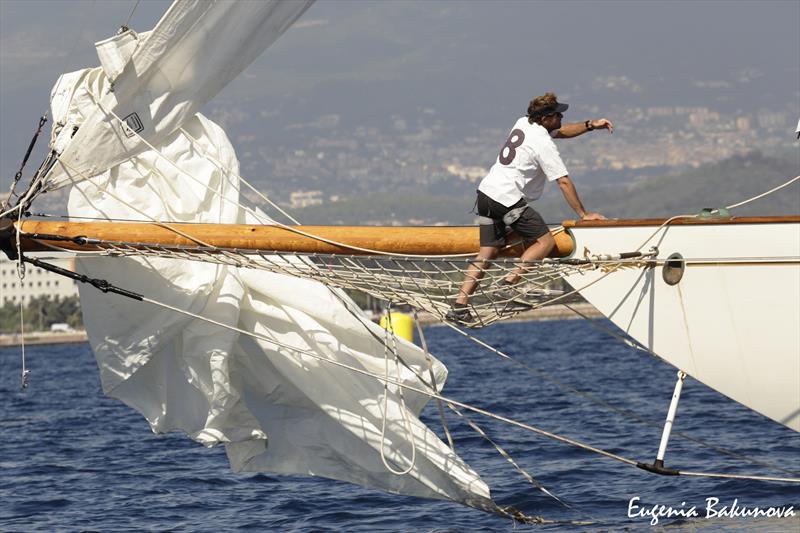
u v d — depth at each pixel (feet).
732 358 75.00
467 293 75.72
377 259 76.54
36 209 90.22
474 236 77.00
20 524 109.19
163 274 78.33
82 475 143.02
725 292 74.43
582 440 154.71
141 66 74.38
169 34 73.36
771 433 153.48
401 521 99.91
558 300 76.95
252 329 81.46
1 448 181.57
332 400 81.61
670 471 78.28
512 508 100.53
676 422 174.40
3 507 119.55
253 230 76.13
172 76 75.31
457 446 149.48
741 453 134.92
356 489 117.50
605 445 148.15
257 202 83.10
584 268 75.00
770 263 73.46
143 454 161.68
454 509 103.91
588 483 115.55
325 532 97.50
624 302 76.18
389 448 82.02
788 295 73.36
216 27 73.92
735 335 74.64
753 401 75.51
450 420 182.80
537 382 283.38
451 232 77.05
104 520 109.70
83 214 77.92
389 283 76.54
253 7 73.46
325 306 80.69
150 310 78.74
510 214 75.41
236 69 75.92
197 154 79.30
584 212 77.30
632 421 178.09
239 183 81.25
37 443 186.91
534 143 75.61
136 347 79.05
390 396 81.92
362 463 82.94
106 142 76.13
